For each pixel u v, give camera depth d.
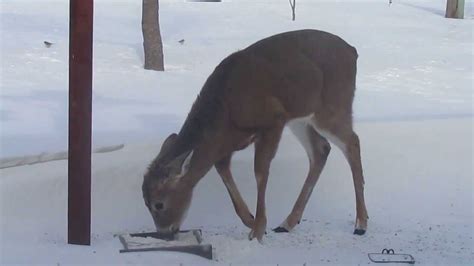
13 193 10.09
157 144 12.34
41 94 16.95
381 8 32.31
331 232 9.60
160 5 31.28
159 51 20.62
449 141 13.32
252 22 28.02
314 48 9.43
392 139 13.27
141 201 10.30
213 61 22.28
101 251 8.32
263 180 9.02
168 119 14.75
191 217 10.11
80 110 8.45
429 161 12.33
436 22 29.83
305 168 11.64
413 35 27.09
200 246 8.31
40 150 11.67
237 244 8.78
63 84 18.27
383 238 9.34
